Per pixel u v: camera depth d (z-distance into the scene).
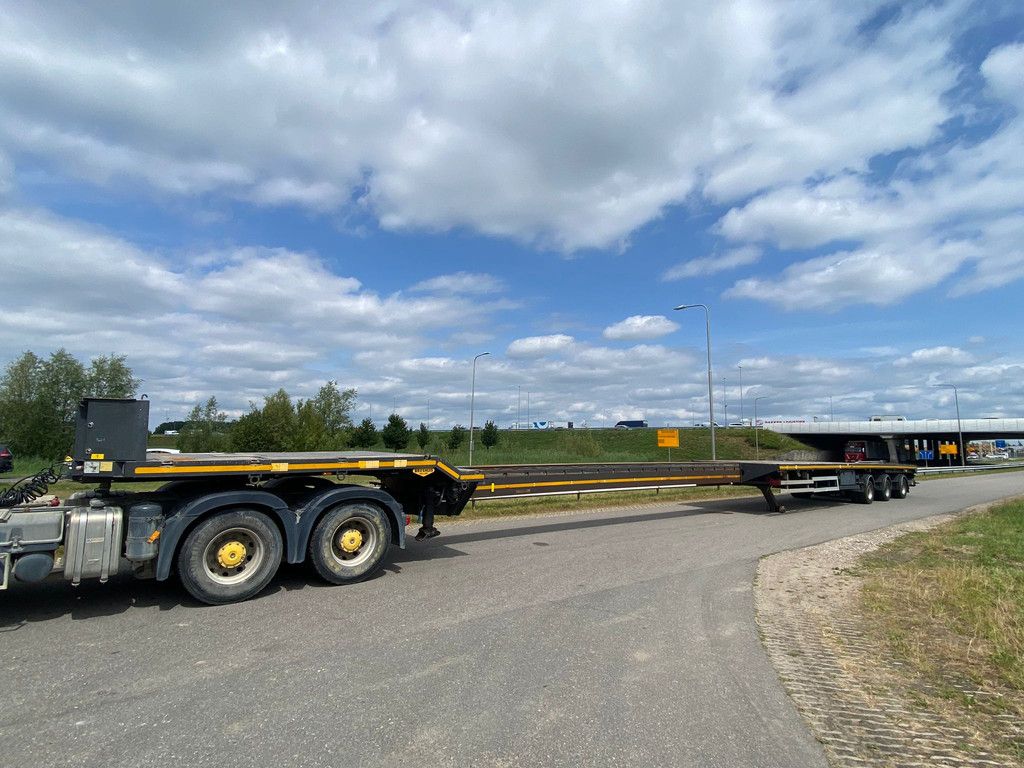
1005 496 24.09
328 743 3.54
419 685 4.41
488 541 10.80
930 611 6.76
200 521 6.62
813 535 12.49
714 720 3.98
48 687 4.30
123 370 37.03
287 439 31.05
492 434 46.44
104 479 6.55
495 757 3.43
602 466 12.32
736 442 66.94
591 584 7.67
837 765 3.46
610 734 3.74
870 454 24.62
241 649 5.13
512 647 5.27
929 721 4.08
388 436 40.72
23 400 34.50
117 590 7.12
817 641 5.73
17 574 5.89
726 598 7.23
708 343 34.62
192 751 3.43
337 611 6.32
